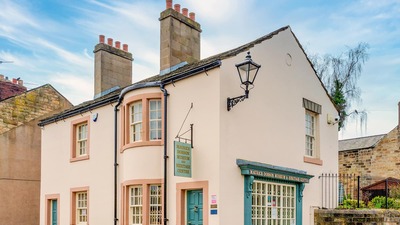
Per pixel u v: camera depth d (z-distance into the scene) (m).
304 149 14.02
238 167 11.21
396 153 21.38
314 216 13.71
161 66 15.02
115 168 13.66
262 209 11.84
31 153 19.75
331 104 15.99
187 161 11.17
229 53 11.56
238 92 11.56
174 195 11.62
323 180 14.74
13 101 19.98
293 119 13.66
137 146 12.51
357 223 12.91
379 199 15.74
